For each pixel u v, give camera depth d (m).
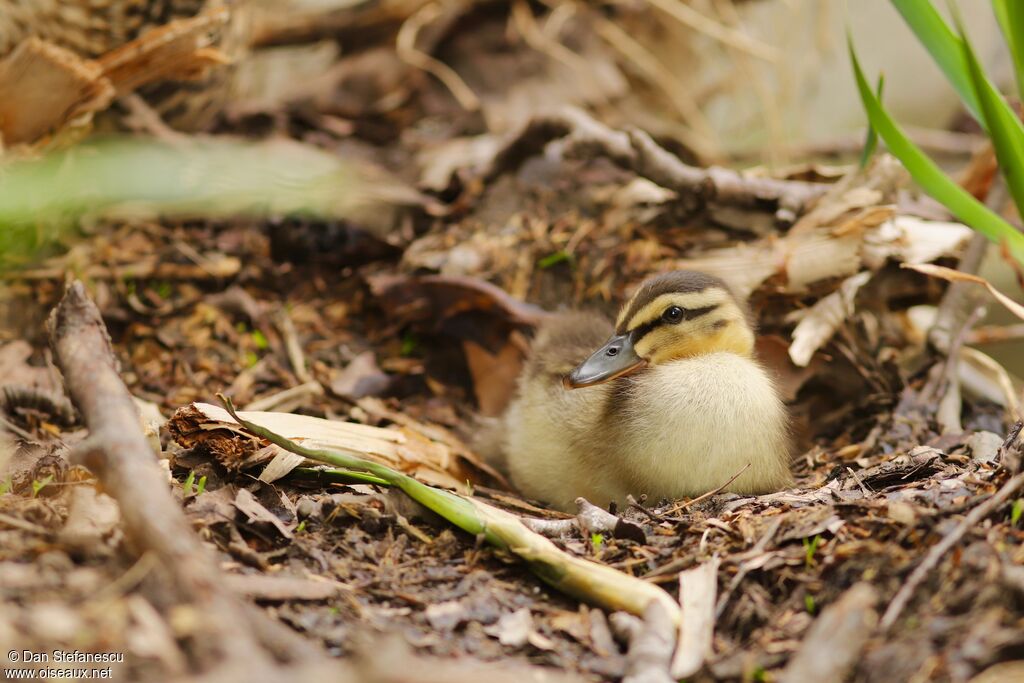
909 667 4.97
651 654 5.26
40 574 5.30
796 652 5.36
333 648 5.39
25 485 6.84
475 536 6.69
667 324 8.73
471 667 5.22
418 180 13.01
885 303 10.91
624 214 11.57
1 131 10.16
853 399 10.34
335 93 15.70
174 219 12.03
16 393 8.92
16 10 10.61
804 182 11.30
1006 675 4.96
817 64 17.97
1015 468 6.57
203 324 10.96
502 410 10.56
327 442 8.01
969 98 8.16
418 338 11.13
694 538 6.62
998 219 8.02
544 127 12.23
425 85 16.02
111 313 10.77
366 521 6.69
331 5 17.27
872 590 5.41
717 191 11.02
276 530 6.43
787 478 8.48
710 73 18.81
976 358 10.65
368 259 11.95
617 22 17.20
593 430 8.48
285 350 10.82
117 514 6.01
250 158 12.41
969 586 5.39
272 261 11.98
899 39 19.91
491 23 16.70
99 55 11.34
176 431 7.40
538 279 11.23
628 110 16.80
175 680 4.54
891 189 10.68
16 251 10.74
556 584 6.09
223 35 12.27
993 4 8.18
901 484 7.41
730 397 8.20
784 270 10.23
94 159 11.25
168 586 5.03
